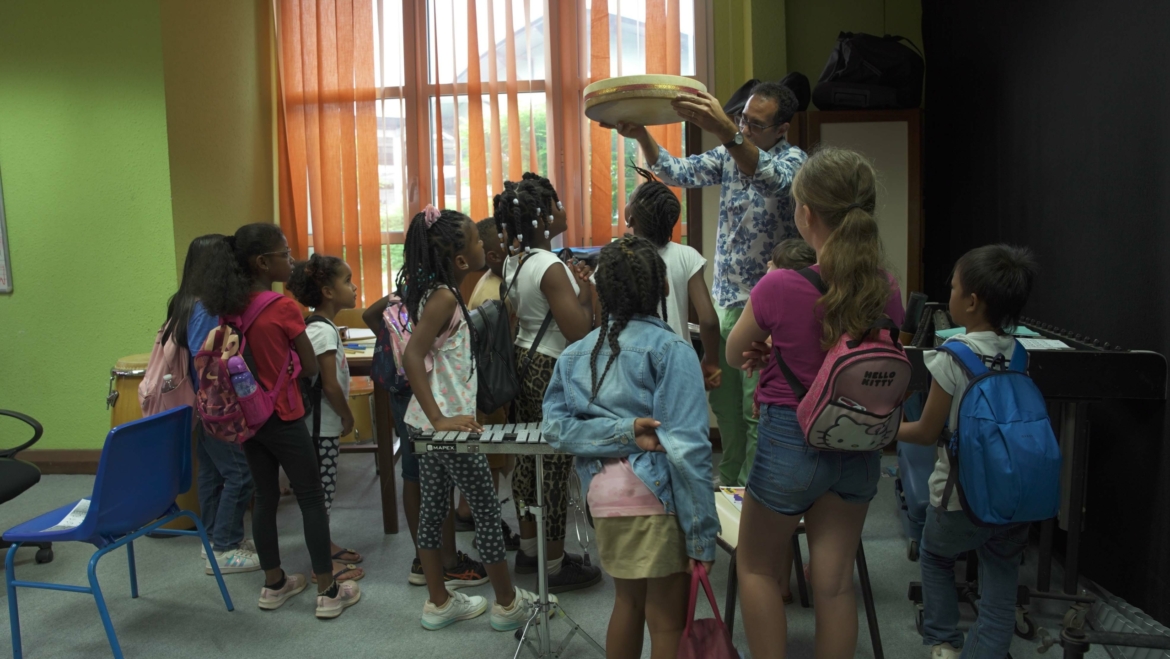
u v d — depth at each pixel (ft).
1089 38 8.05
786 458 5.36
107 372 13.74
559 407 5.74
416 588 9.04
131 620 8.38
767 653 5.56
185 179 13.46
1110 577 7.93
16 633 7.37
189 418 8.28
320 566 8.25
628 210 8.35
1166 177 6.79
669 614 5.50
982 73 11.10
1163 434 6.96
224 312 8.03
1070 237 8.52
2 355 13.89
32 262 13.62
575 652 7.39
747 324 5.54
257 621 8.32
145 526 8.01
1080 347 7.62
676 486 5.20
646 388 5.41
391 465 10.67
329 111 15.70
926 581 6.96
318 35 15.55
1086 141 8.14
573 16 14.97
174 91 13.15
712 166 8.71
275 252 8.39
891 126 12.90
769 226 8.09
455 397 7.10
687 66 14.82
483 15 15.30
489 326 7.32
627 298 5.49
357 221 15.79
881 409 4.97
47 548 9.95
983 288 6.15
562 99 15.17
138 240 13.34
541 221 7.73
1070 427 7.52
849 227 5.07
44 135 13.34
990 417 5.82
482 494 7.58
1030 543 9.70
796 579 8.84
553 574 8.79
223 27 14.42
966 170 11.85
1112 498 7.88
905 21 14.46
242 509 9.73
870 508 11.12
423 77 15.48
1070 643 5.02
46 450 13.96
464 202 15.72
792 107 8.08
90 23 13.01
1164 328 6.88
